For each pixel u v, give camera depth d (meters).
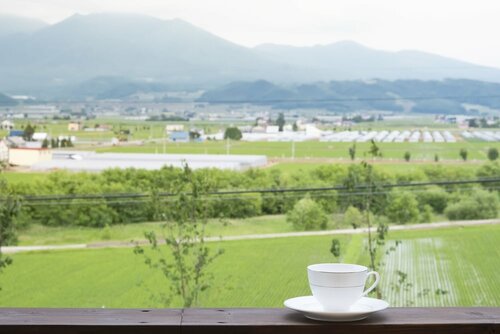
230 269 17.77
